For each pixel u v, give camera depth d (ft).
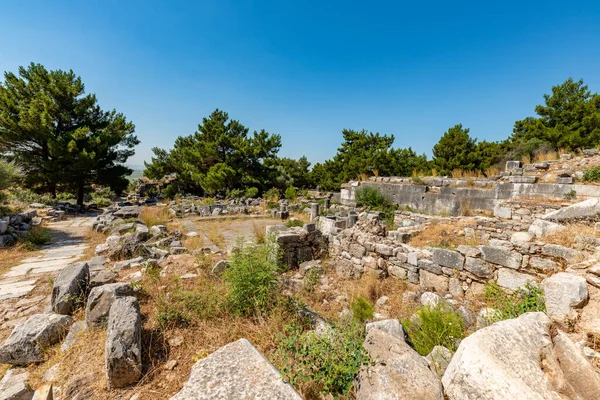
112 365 7.73
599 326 7.43
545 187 29.73
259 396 5.40
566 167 30.81
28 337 9.44
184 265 16.98
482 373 5.15
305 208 54.70
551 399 4.74
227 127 87.97
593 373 5.42
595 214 19.49
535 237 17.58
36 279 17.63
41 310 13.57
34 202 50.01
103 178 68.18
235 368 6.15
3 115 50.21
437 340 10.37
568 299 8.15
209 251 22.35
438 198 39.22
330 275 19.81
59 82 56.03
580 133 50.98
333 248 23.24
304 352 7.92
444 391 5.89
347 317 12.42
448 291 16.35
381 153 65.36
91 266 18.08
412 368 6.68
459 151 60.34
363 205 46.26
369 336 8.27
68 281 12.35
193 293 12.32
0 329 11.82
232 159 82.79
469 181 37.09
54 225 37.52
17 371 8.85
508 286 14.47
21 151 55.57
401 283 18.07
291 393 5.49
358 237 21.29
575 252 13.30
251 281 12.00
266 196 77.15
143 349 9.25
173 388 7.84
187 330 10.34
